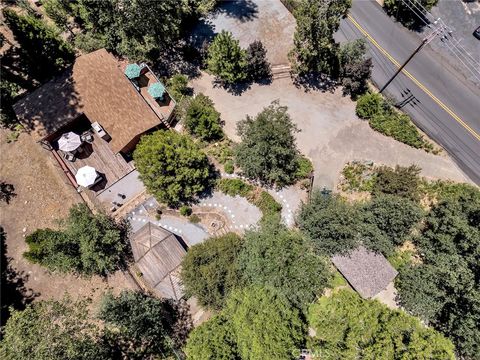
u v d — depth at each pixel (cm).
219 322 3591
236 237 4000
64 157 4794
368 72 4866
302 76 5288
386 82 5206
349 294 3581
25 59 4653
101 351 3712
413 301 3894
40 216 4525
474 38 5416
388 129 4900
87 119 4888
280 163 4462
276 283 3575
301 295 3544
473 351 3600
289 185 4716
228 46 4656
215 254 3825
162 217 4609
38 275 4369
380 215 4078
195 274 3700
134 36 4750
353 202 4597
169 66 5356
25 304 4272
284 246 3653
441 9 5581
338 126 5022
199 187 4409
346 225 4019
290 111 5106
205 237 4512
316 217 4044
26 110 4638
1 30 5109
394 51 5378
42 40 4544
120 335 4106
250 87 5241
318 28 4459
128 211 4631
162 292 4116
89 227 3956
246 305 3388
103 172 4778
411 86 5162
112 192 4700
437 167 4791
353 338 3188
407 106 5075
